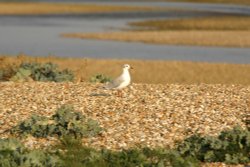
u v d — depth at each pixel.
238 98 20.02
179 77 35.25
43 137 16.09
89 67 39.25
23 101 19.92
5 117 17.97
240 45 53.25
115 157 14.05
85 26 75.25
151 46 52.84
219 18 84.38
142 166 13.59
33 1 137.50
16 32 66.06
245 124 17.00
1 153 13.80
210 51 49.16
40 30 68.81
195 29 71.00
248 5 120.25
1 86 22.69
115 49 50.62
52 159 13.53
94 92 21.11
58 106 19.17
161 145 15.27
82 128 15.98
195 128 16.53
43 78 25.53
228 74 36.53
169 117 17.61
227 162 14.27
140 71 37.34
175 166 13.79
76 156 14.33
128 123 17.08
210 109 18.47
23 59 37.75
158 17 89.69
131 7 113.19
